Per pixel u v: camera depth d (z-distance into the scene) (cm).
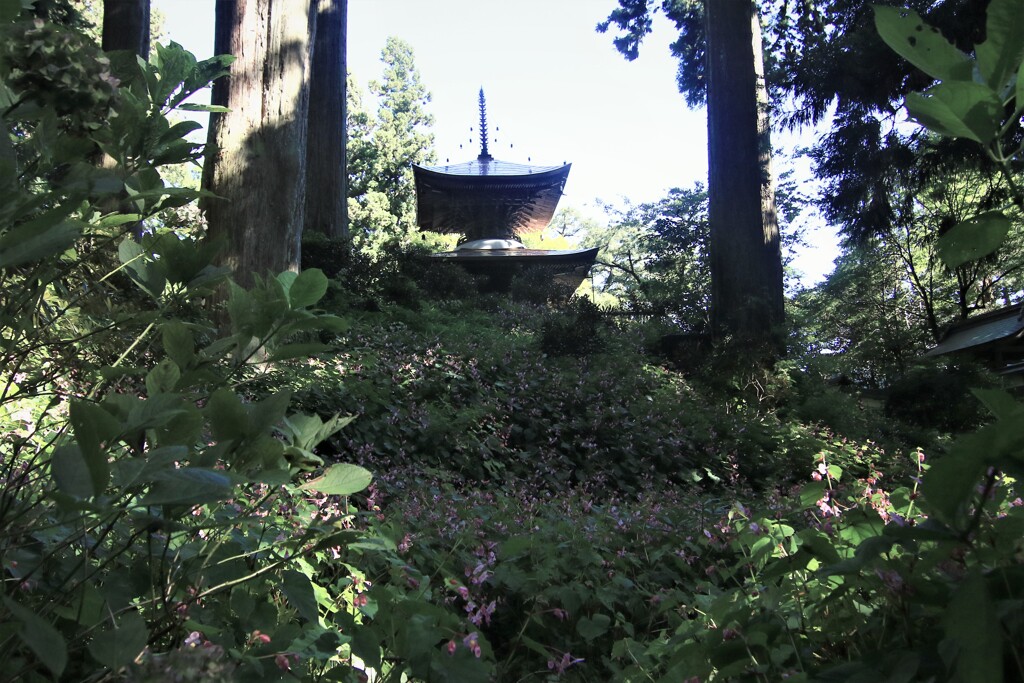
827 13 2198
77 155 93
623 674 220
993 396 92
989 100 72
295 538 125
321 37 2067
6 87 90
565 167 3500
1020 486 91
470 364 1036
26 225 79
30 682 93
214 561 125
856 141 2028
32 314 109
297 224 941
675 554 351
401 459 661
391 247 2012
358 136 4978
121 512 81
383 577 259
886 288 3619
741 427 1063
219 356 112
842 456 1014
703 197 3234
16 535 96
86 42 90
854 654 140
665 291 2823
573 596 287
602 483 827
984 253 79
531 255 3253
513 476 731
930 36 77
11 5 87
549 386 1057
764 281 1741
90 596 102
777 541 193
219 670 67
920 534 97
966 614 86
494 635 295
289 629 124
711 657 151
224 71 123
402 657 150
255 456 101
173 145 119
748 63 1808
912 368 1655
